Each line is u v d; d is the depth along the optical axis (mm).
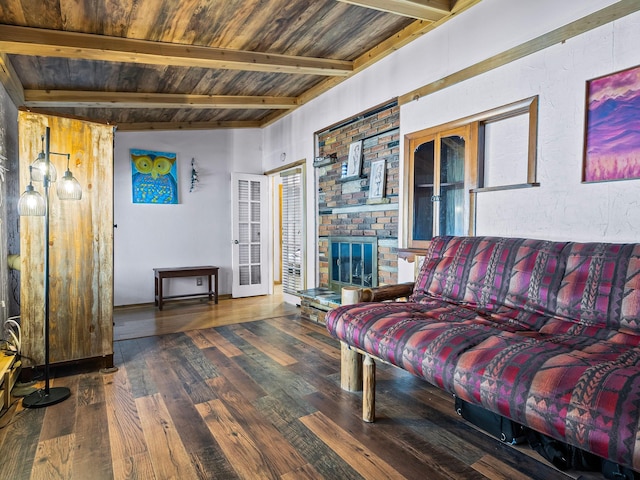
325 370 2854
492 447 1858
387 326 1967
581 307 1849
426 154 3309
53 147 2715
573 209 2303
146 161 5352
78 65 3365
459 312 2188
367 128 3975
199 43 3221
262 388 2539
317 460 1756
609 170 2133
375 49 3664
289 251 5535
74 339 2805
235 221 5898
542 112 2445
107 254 2914
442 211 3178
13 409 2256
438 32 3129
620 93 2082
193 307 5199
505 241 2379
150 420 2125
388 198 3699
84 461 1755
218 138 5898
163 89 4188
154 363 3014
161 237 5480
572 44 2285
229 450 1838
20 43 2686
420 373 1707
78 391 2502
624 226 2080
